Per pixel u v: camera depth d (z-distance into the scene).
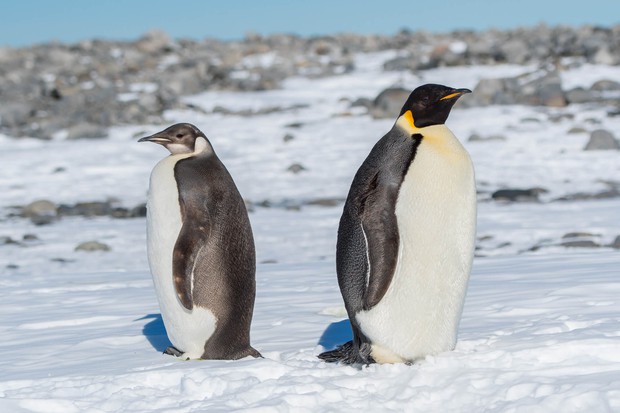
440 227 9.60
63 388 9.53
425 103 9.84
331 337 11.63
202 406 8.64
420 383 9.03
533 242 22.83
